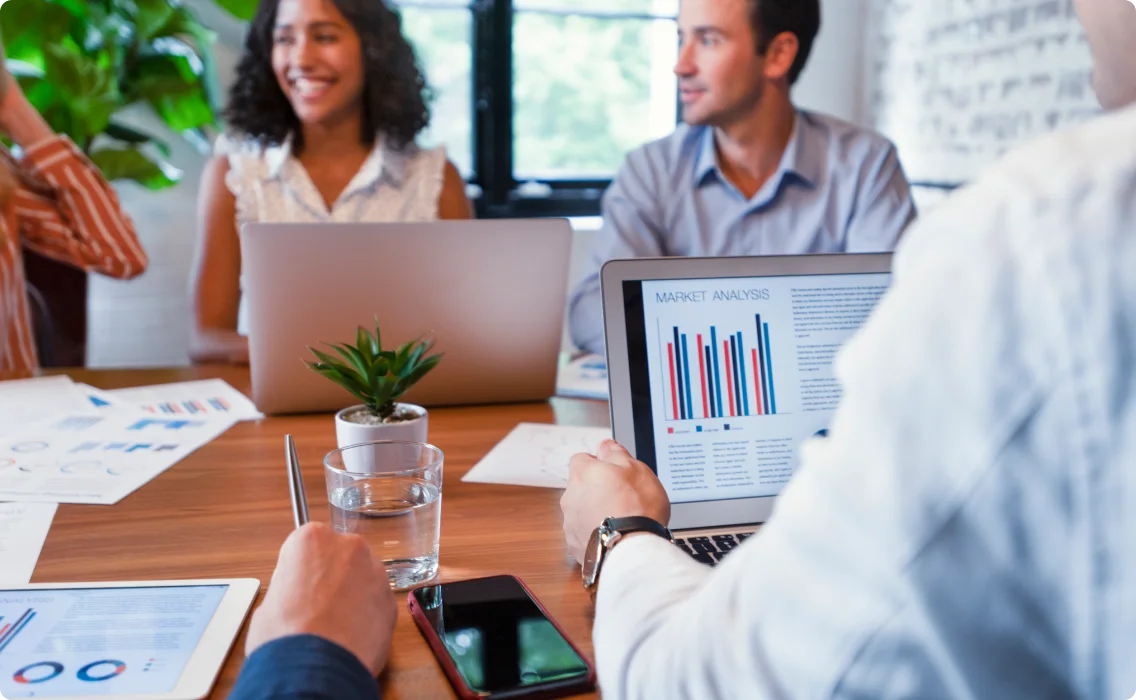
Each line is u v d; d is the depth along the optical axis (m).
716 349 1.03
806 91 3.79
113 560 0.94
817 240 2.26
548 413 1.50
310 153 2.36
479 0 3.63
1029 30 2.84
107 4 3.04
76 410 1.47
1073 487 0.40
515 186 3.83
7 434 1.34
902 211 2.21
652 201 2.28
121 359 3.57
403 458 0.97
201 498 1.12
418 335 1.42
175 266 3.57
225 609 0.83
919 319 0.43
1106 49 0.47
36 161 2.16
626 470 0.83
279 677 0.59
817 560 0.45
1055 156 0.44
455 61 3.68
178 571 0.92
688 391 1.02
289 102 2.30
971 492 0.41
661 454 1.00
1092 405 0.40
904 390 0.43
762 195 2.24
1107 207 0.41
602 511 0.78
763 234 2.28
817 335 1.07
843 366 0.47
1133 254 0.40
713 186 2.27
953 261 0.43
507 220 1.41
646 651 0.56
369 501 0.88
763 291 1.06
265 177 2.28
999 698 0.44
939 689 0.44
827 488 0.45
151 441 1.32
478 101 3.71
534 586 0.90
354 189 2.31
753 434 1.03
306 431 1.38
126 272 2.27
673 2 3.84
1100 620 0.41
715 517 1.00
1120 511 0.40
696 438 1.01
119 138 3.22
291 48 2.19
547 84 3.79
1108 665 0.42
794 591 0.46
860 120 3.85
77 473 1.19
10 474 1.18
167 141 3.48
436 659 0.76
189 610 0.83
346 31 2.21
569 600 0.87
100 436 1.34
